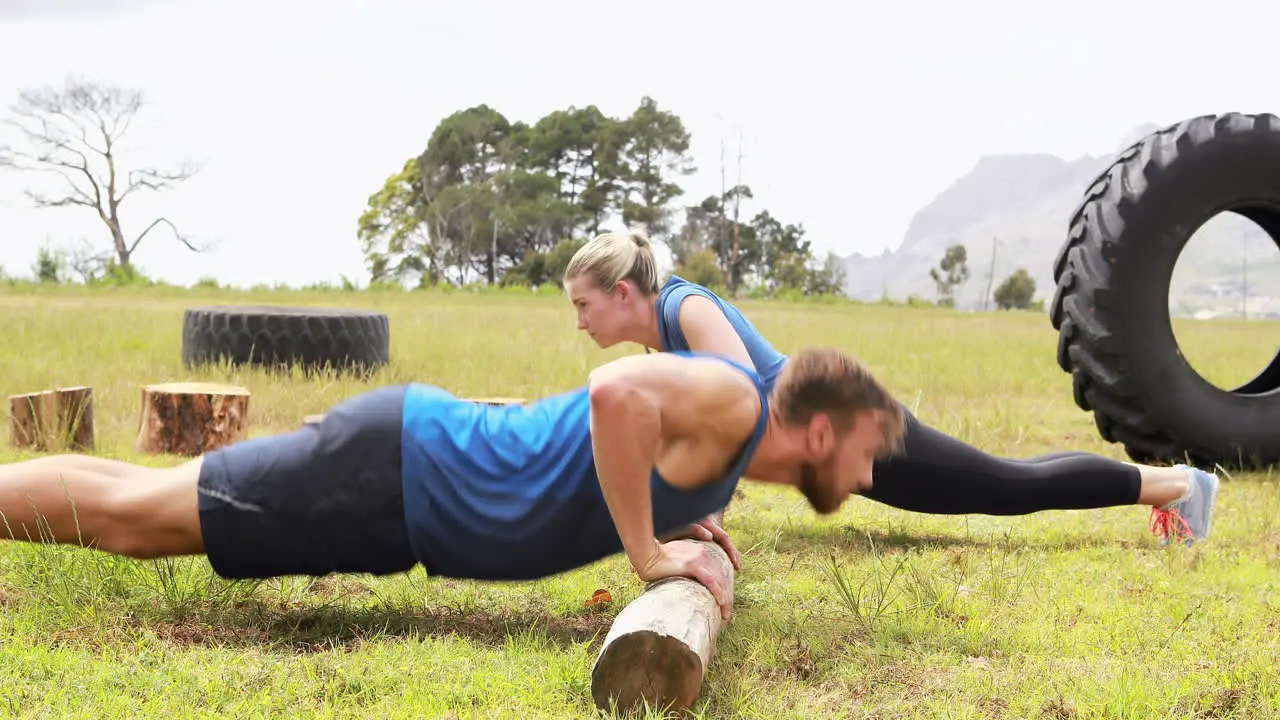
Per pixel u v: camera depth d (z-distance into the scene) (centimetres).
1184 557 458
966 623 362
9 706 261
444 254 9412
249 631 335
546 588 395
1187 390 654
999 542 496
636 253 388
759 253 9725
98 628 318
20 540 329
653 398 286
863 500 581
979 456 474
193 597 353
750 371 302
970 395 1016
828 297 5109
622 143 9688
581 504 315
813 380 296
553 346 1334
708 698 292
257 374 962
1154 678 311
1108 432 684
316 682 290
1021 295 9944
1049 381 1137
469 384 976
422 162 9875
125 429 746
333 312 1090
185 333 1048
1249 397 662
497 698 285
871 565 443
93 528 329
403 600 370
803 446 299
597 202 9619
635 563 305
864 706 294
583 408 319
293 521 321
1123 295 649
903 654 333
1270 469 642
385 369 1037
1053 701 294
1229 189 654
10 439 647
